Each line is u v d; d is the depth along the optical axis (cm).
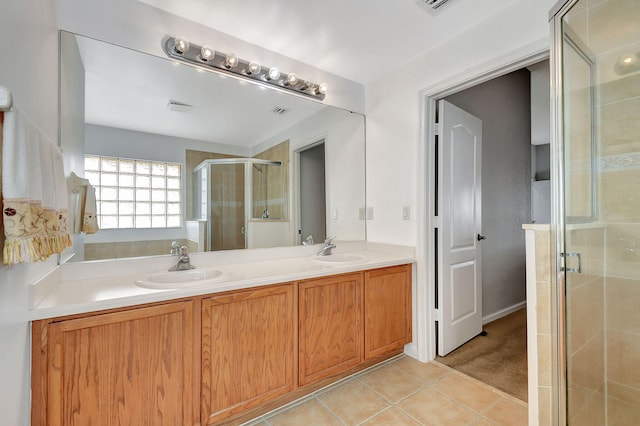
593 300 134
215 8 179
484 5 179
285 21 192
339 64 247
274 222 237
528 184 371
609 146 132
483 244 303
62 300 122
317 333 187
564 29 136
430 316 233
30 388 110
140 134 184
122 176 177
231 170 218
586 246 135
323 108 259
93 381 121
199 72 202
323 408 176
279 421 166
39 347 111
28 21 106
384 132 263
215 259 210
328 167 263
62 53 150
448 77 213
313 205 255
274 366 169
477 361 230
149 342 133
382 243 263
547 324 145
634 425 127
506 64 182
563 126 136
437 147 239
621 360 130
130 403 128
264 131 232
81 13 158
